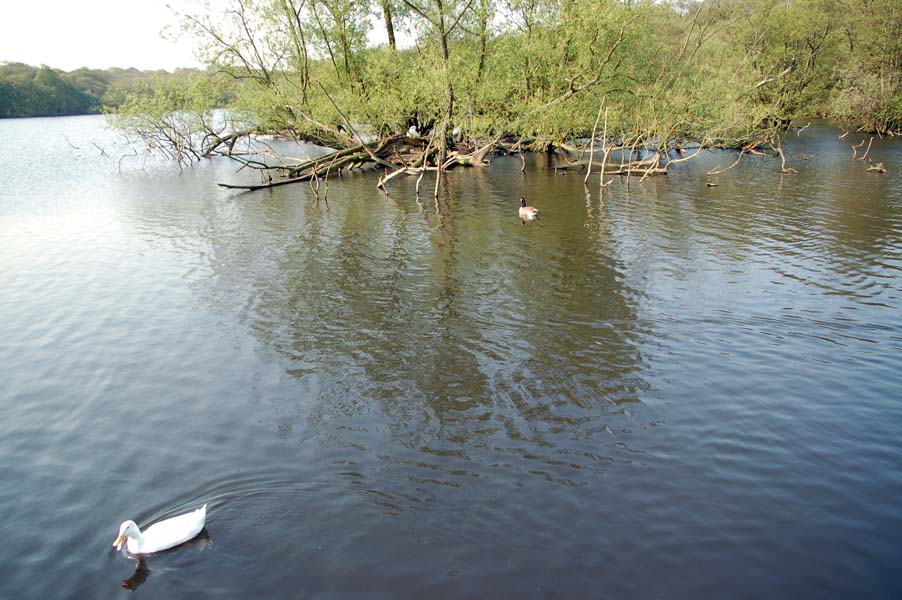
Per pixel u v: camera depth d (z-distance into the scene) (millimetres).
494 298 19875
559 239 26422
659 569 8859
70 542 9766
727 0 66625
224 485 11039
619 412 13109
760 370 14695
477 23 42344
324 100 45719
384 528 9812
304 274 22797
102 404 14039
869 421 12477
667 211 31109
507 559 9102
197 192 40625
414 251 25328
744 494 10438
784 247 24078
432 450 11930
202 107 53344
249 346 16891
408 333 17438
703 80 44562
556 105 40625
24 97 128250
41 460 11984
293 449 12086
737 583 8586
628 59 43531
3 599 8633
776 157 49375
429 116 44531
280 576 8898
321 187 41656
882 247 23500
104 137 85875
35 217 33438
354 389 14383
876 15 60594
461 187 40312
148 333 17906
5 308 20141
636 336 16766
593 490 10625
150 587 8781
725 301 18891
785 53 61312
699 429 12414
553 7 42750
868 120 62281
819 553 9094
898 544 9219
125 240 28172
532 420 12883
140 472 11516
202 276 22875
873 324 16828
